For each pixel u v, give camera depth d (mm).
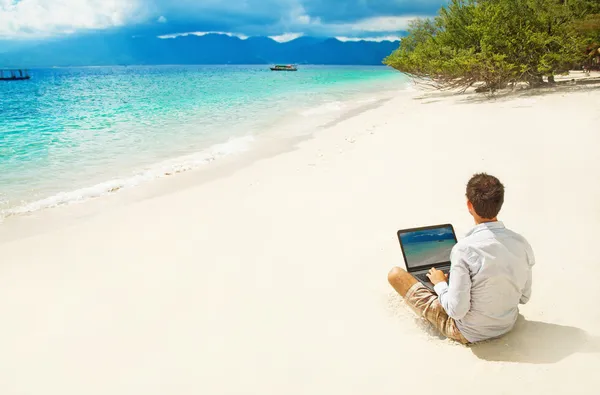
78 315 3531
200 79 61062
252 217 5754
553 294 3246
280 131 13031
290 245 4758
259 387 2529
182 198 6832
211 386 2566
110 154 10508
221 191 7086
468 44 19781
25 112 20906
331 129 12828
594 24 16359
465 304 2586
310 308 3443
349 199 6133
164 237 5258
